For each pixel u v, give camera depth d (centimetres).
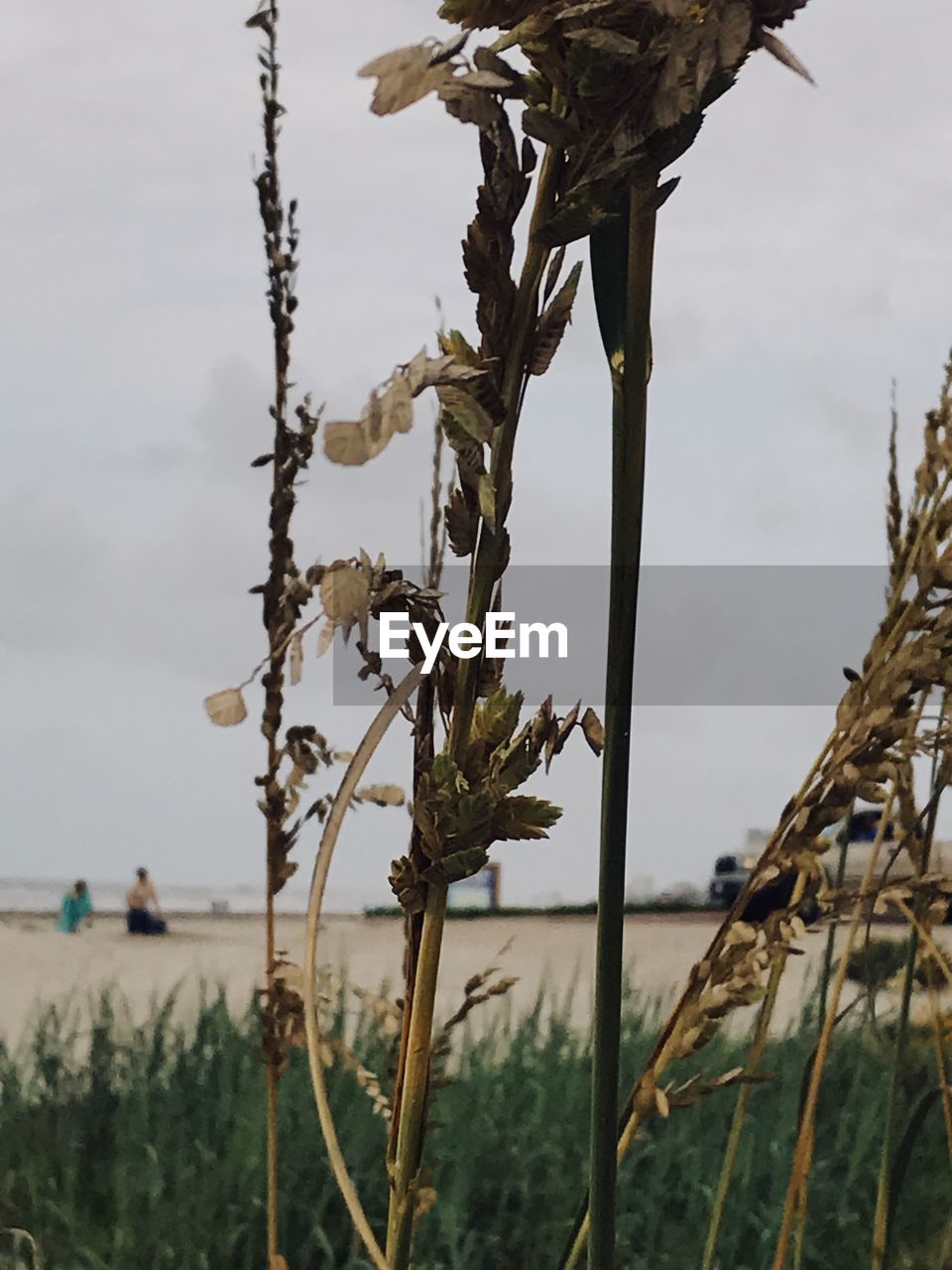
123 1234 257
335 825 78
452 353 71
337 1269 262
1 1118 309
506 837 74
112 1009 352
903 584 94
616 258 77
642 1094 82
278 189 97
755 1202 272
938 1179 260
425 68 63
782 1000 290
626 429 76
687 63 62
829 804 86
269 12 98
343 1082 292
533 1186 285
